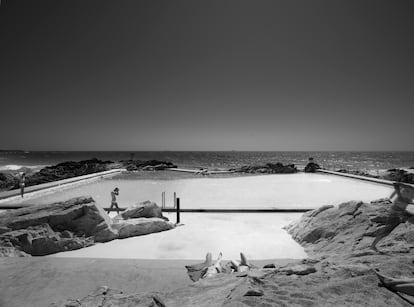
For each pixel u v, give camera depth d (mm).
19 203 14594
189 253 7438
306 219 9156
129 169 37875
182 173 32938
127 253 7461
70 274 5871
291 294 3436
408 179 20703
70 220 8414
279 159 118438
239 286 3855
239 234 9109
